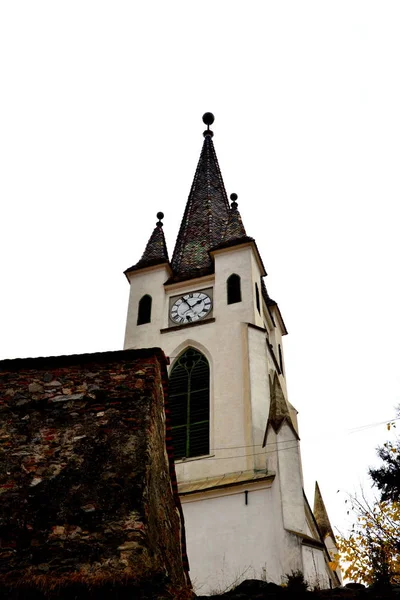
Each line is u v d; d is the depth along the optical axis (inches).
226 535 1246.3
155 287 1852.9
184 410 1529.3
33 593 416.8
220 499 1310.3
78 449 503.5
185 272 1935.3
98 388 548.1
